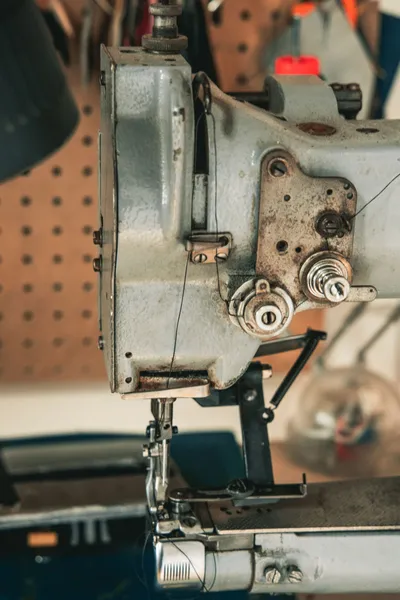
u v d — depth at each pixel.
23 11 1.32
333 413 2.54
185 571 1.60
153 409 1.66
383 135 1.56
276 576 1.61
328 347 2.62
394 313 2.61
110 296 1.54
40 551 2.02
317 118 1.60
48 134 1.34
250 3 2.44
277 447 2.56
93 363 2.73
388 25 2.49
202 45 2.04
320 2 2.41
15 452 2.36
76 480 2.20
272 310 1.52
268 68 2.50
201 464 2.39
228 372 1.61
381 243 1.58
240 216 1.52
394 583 1.65
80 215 2.58
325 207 1.53
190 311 1.56
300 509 1.68
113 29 2.31
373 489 1.75
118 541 2.05
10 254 2.59
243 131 1.50
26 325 2.66
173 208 1.46
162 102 1.45
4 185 2.53
